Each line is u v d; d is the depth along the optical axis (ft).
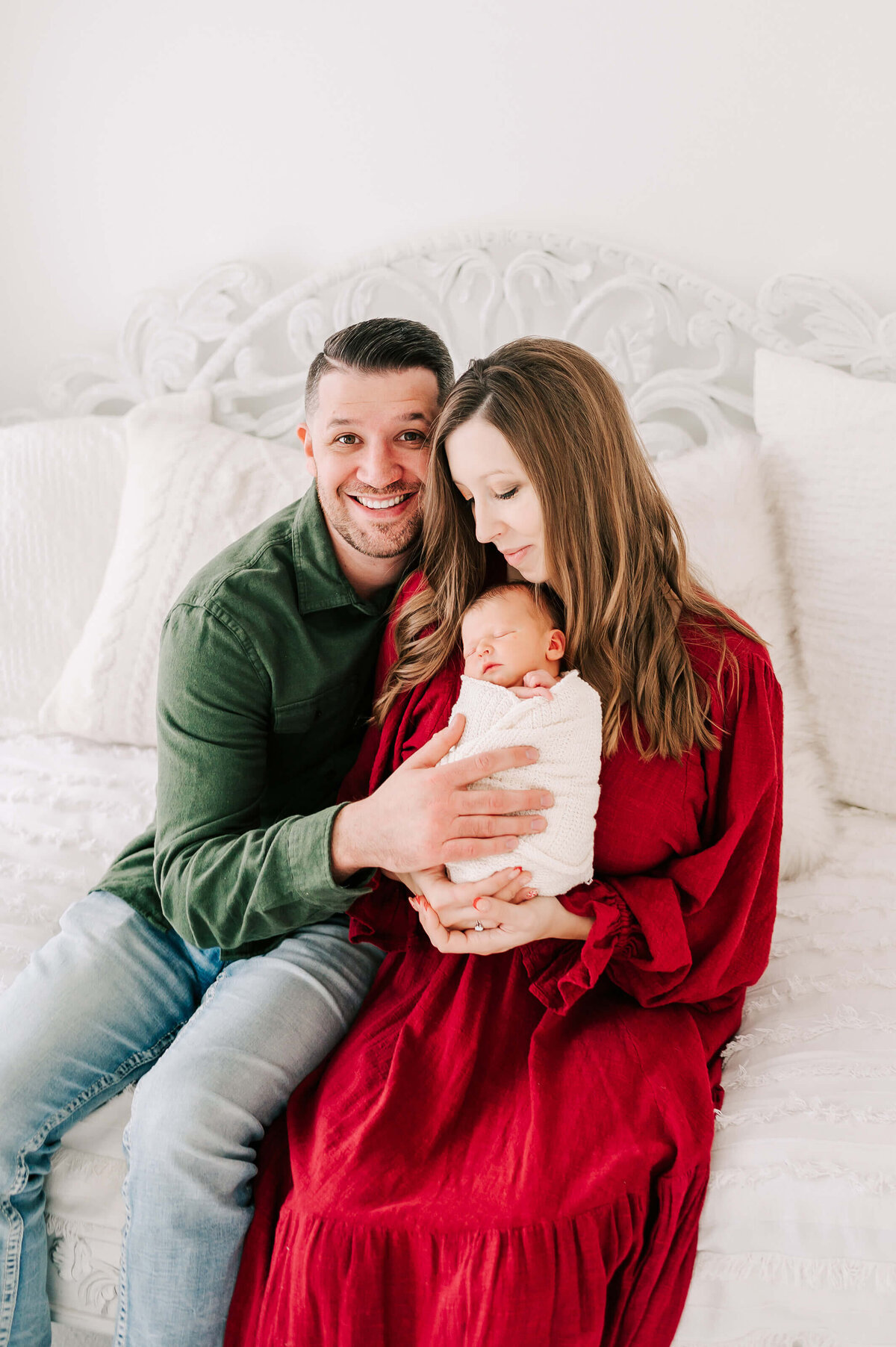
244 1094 3.92
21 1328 3.87
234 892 4.13
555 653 4.12
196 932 4.29
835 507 5.66
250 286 6.75
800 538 5.78
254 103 6.59
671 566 4.31
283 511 4.90
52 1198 4.01
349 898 4.13
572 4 6.04
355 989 4.47
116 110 6.76
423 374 4.34
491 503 4.08
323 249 6.77
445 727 4.30
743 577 5.69
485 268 6.40
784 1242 3.55
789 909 5.02
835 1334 3.50
